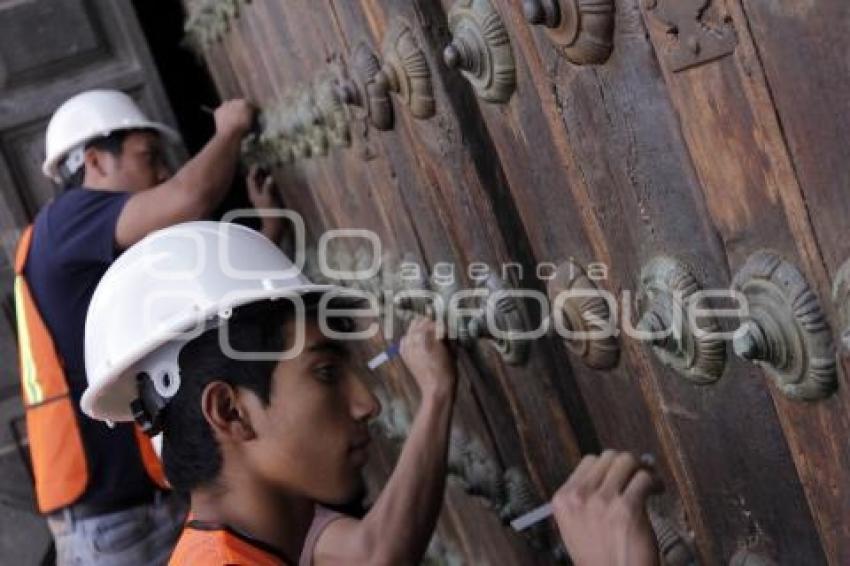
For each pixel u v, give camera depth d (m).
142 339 1.20
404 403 2.31
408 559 1.36
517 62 1.20
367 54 1.59
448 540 2.36
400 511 1.37
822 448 0.96
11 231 3.20
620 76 1.02
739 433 1.09
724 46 0.87
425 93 1.43
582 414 1.47
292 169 2.54
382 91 1.57
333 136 1.96
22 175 3.19
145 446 2.45
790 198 0.86
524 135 1.25
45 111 3.16
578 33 1.02
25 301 2.44
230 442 1.15
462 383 1.83
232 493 1.16
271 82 2.42
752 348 0.92
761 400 1.04
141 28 3.21
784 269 0.90
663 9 0.92
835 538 1.00
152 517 2.49
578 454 1.50
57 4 3.14
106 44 3.19
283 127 2.35
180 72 3.56
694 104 0.93
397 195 1.75
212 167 2.40
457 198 1.49
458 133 1.40
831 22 0.76
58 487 2.45
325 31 1.79
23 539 3.37
